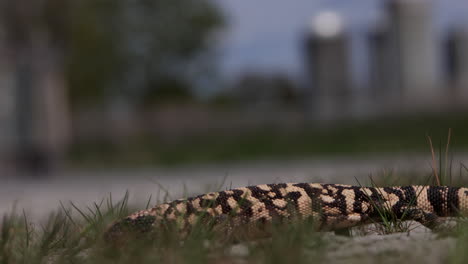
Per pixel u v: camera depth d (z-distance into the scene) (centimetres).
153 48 4159
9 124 1864
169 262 318
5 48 1856
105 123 2973
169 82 4375
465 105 2375
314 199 413
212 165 2200
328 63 2680
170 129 2966
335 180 733
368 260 300
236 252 336
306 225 371
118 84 4162
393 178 571
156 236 365
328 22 2683
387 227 394
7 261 370
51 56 1922
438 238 346
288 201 410
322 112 2678
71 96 4006
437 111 2411
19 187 1490
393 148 2003
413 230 387
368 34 2706
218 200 408
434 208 420
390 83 2600
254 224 398
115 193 1017
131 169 2298
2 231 432
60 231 457
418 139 2073
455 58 2691
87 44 3631
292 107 2858
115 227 376
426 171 596
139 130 2988
